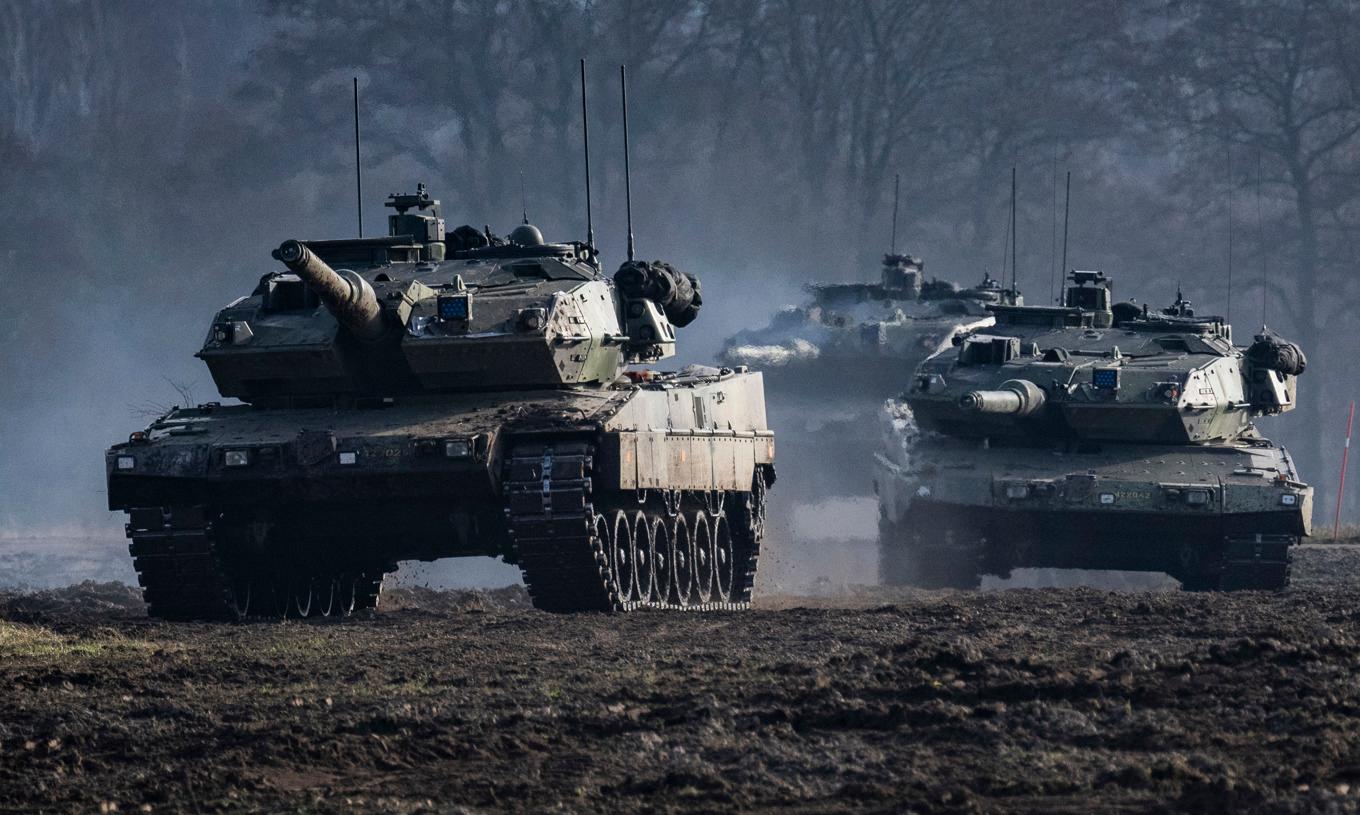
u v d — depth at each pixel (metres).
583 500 87.75
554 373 96.94
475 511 94.31
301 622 88.19
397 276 102.94
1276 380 136.38
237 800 49.47
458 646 74.88
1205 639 70.81
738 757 52.22
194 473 90.31
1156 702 56.81
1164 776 47.53
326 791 50.28
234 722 58.88
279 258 86.12
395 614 93.00
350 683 65.81
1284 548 118.81
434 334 95.62
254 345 97.06
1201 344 132.62
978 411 118.75
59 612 100.62
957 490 123.75
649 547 99.25
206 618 94.75
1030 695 58.53
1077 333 136.75
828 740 53.97
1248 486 118.75
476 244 113.12
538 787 49.81
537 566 90.00
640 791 49.22
